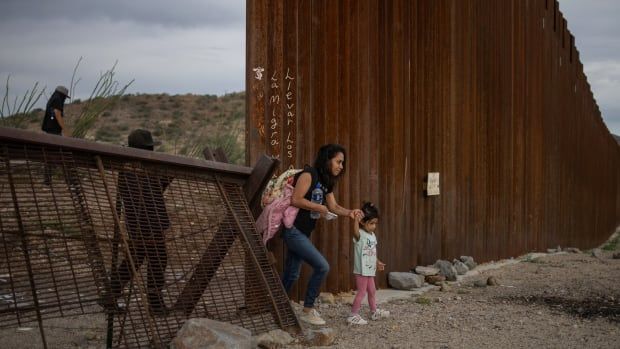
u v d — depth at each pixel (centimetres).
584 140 2573
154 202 557
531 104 1647
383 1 928
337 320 685
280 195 645
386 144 935
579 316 740
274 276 626
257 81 724
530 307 785
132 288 510
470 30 1230
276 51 743
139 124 4884
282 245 734
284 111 754
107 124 4772
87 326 587
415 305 782
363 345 585
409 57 998
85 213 516
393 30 954
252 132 723
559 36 1978
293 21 764
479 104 1286
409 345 587
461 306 780
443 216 1115
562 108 2030
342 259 833
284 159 753
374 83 903
